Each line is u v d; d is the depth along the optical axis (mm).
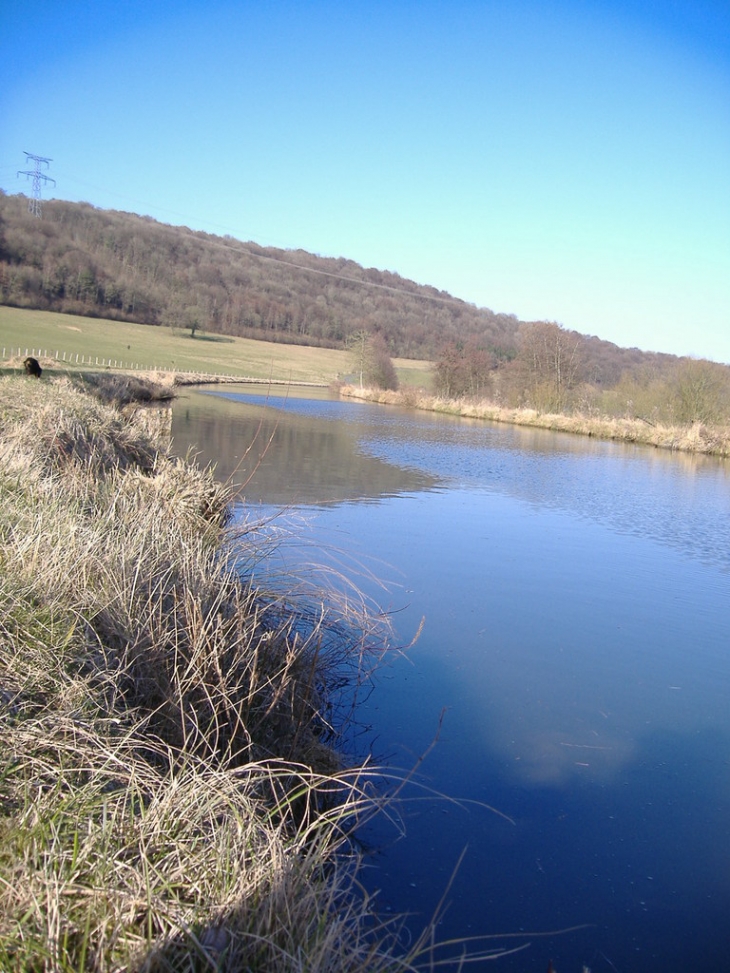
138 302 78688
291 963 2330
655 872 3854
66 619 4027
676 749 5152
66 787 2893
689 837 4168
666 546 11930
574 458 25438
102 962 2166
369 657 6254
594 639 7215
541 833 4105
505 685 5977
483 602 8078
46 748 3037
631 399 41094
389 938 3217
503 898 3588
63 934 2217
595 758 4941
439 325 86688
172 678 4000
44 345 53656
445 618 7441
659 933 3441
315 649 5285
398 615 7418
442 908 3477
